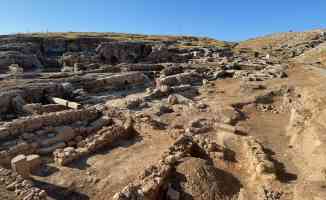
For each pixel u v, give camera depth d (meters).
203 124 17.44
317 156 12.23
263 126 18.12
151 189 10.18
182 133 15.42
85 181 11.38
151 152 14.03
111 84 28.05
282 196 10.58
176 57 50.25
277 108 21.45
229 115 19.20
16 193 9.05
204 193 10.95
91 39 67.00
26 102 21.45
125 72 32.75
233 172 12.77
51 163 12.84
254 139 15.08
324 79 25.05
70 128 16.12
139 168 12.33
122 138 16.12
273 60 43.44
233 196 11.21
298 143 14.61
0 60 39.19
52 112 18.23
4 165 12.38
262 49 68.31
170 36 92.44
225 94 25.55
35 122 15.81
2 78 27.55
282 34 81.19
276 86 25.41
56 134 15.58
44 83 24.45
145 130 16.38
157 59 49.56
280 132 17.00
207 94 25.86
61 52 62.38
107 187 10.96
